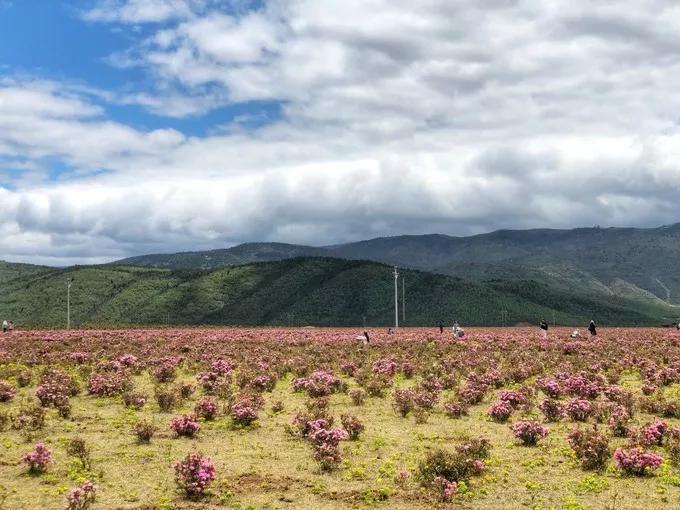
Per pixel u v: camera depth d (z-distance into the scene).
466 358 42.03
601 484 16.45
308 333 80.25
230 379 32.69
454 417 24.89
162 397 25.86
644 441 20.06
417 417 24.05
